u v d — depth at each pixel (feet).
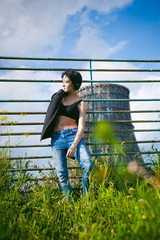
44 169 8.89
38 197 7.63
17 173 8.55
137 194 6.48
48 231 5.54
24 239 4.97
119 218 5.61
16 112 9.40
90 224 5.00
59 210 6.57
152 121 10.33
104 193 7.25
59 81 9.95
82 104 8.00
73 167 9.25
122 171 9.09
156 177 8.41
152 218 4.45
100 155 9.42
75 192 8.97
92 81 10.40
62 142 7.89
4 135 8.45
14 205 6.70
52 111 8.08
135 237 4.23
